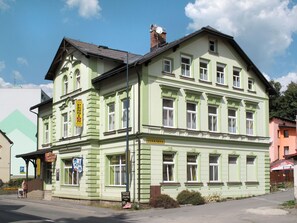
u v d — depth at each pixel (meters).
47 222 20.58
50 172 41.41
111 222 20.95
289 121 72.50
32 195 42.00
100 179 32.66
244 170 35.19
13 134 86.31
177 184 30.09
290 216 21.72
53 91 39.75
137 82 29.67
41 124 45.72
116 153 31.11
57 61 38.72
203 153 32.16
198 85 32.72
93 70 33.72
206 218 21.81
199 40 33.47
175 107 30.91
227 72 35.16
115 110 31.81
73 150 35.25
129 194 28.03
